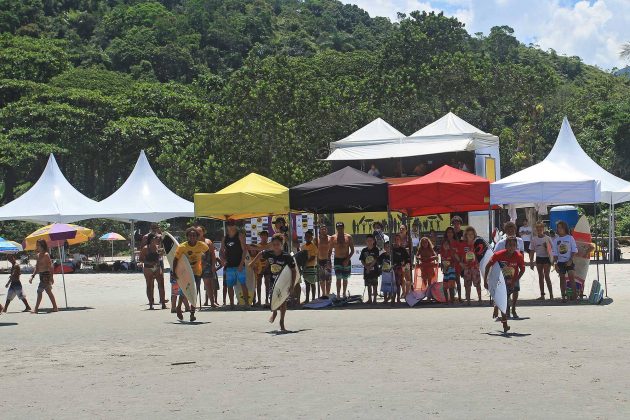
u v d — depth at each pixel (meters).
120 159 88.88
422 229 34.09
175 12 177.50
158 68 142.25
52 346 14.77
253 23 171.62
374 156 38.28
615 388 9.52
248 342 14.46
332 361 12.02
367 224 34.66
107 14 163.50
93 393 10.19
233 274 21.02
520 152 76.50
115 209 41.78
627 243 56.44
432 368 11.14
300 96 62.41
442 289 20.86
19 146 85.69
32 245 28.95
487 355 12.12
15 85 100.50
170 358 12.87
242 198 21.61
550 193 21.05
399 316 18.06
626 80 123.94
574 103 100.19
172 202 42.94
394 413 8.41
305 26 193.25
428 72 74.50
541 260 20.12
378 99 71.25
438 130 39.44
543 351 12.35
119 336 15.89
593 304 19.16
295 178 58.66
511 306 19.17
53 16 164.62
